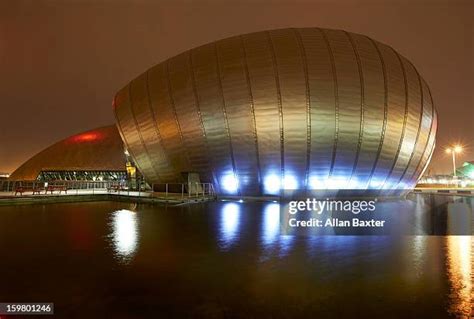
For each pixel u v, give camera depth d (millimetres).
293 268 7480
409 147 27219
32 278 6727
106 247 9461
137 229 12656
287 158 25266
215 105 26422
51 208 21094
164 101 28766
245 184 26562
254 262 7961
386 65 26375
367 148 25328
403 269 7473
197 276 6895
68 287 6230
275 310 5270
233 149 26250
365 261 8133
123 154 54312
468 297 5836
